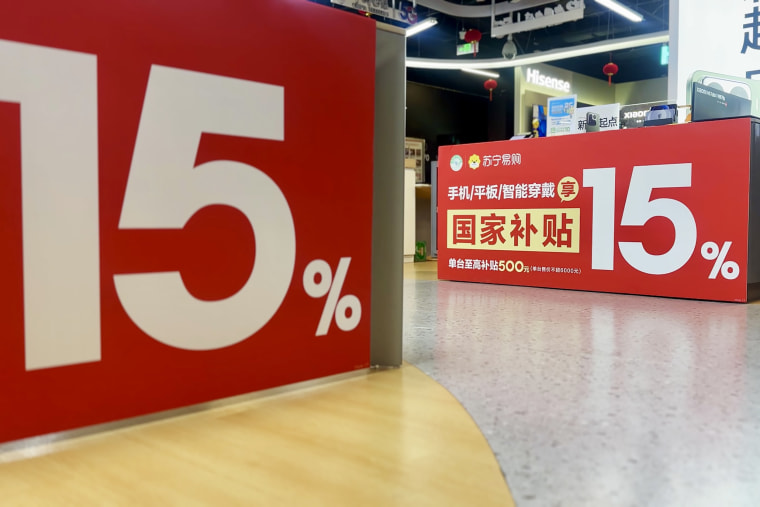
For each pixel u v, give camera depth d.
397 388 1.27
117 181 0.99
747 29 4.49
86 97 0.95
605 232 3.02
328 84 1.27
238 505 0.73
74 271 0.96
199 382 1.11
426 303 2.62
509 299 2.76
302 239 1.25
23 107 0.90
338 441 0.96
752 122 2.62
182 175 1.07
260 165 1.17
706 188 2.72
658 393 1.23
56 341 0.94
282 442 0.95
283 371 1.23
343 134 1.31
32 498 0.76
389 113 1.41
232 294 1.15
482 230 3.47
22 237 0.90
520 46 12.33
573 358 1.54
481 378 1.34
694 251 2.76
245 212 1.16
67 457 0.89
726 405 1.15
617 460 0.88
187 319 1.09
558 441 0.96
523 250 3.32
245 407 1.14
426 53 12.46
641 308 2.47
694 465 0.86
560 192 3.15
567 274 3.16
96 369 0.99
